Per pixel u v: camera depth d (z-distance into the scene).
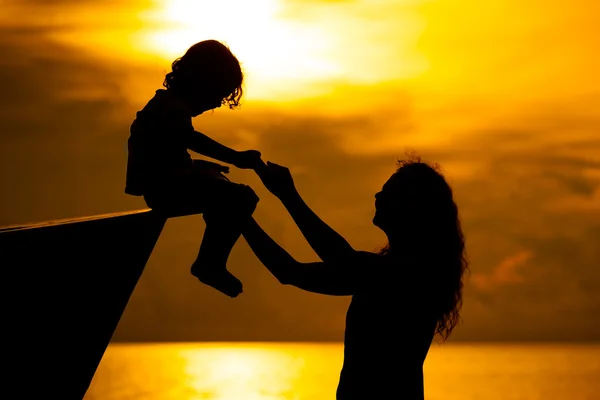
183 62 4.04
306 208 3.53
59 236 3.06
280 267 3.49
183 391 70.00
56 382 3.23
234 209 3.72
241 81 4.12
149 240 3.50
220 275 3.74
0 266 2.89
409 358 3.24
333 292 3.37
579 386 73.19
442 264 3.39
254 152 3.79
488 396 62.34
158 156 3.82
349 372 3.24
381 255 3.43
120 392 68.88
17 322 3.01
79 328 3.25
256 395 66.12
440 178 3.49
